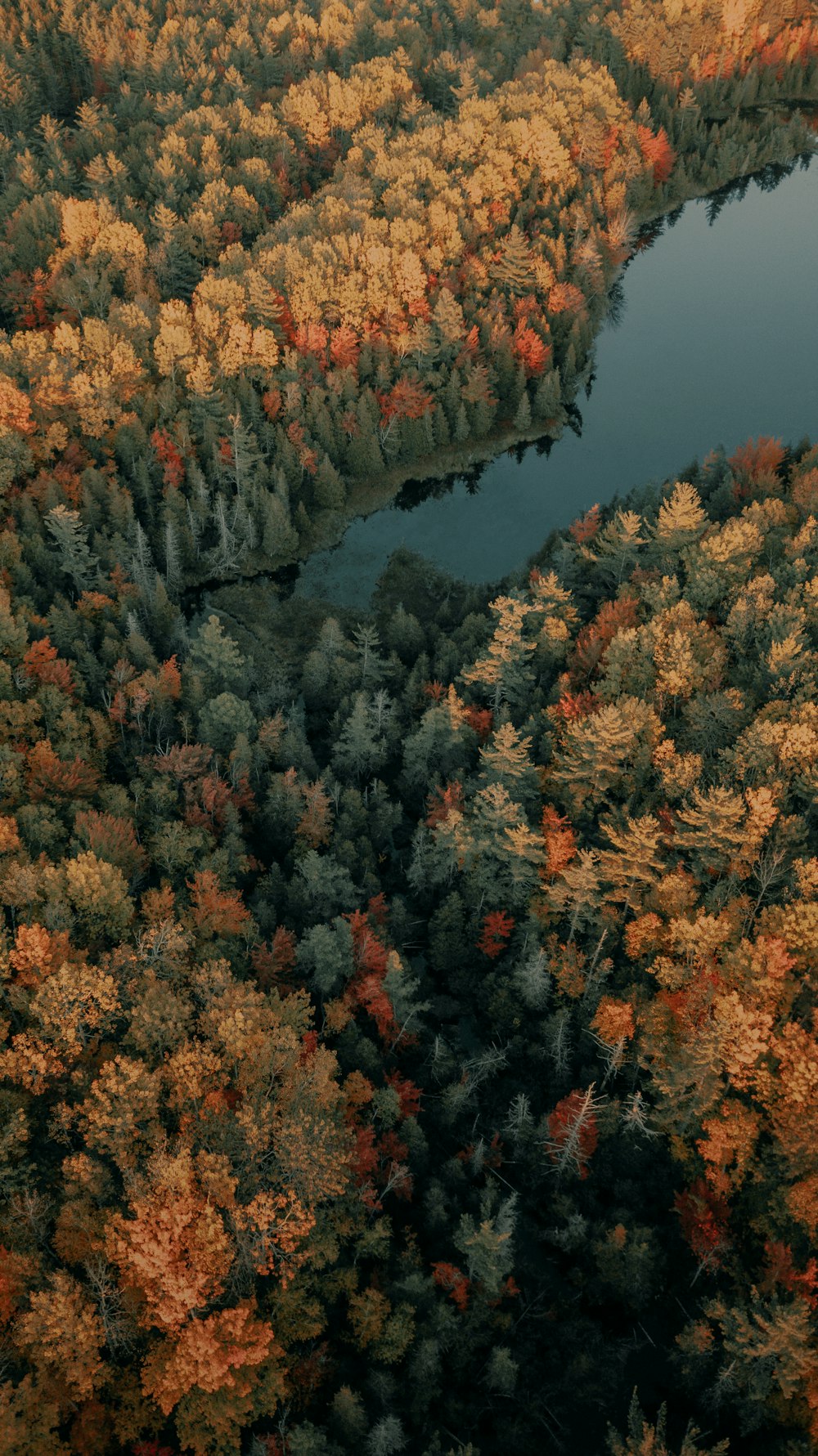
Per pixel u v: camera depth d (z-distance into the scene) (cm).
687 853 8538
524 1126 7538
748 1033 6594
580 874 7781
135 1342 5775
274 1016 6919
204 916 7956
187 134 17838
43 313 14650
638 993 7825
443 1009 8550
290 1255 6150
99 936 7712
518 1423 6150
